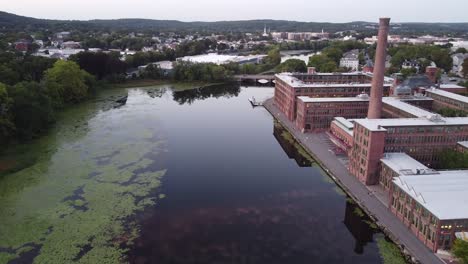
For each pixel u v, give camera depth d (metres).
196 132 171.62
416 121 120.50
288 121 190.50
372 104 140.38
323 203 104.19
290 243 85.19
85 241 85.06
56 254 80.19
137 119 190.12
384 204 100.81
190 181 117.69
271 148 151.75
